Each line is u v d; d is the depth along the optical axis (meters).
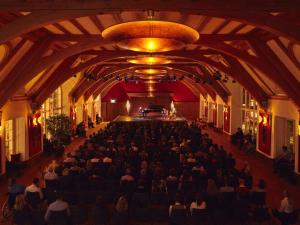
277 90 16.69
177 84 41.78
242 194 9.95
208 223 9.46
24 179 15.00
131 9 7.11
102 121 41.78
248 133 23.12
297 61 11.66
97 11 7.13
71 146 23.80
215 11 7.46
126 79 33.31
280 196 12.66
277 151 17.73
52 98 24.19
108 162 13.46
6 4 7.13
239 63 17.66
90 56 19.64
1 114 14.43
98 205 9.03
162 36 7.24
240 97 26.72
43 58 12.88
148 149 16.34
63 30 12.39
